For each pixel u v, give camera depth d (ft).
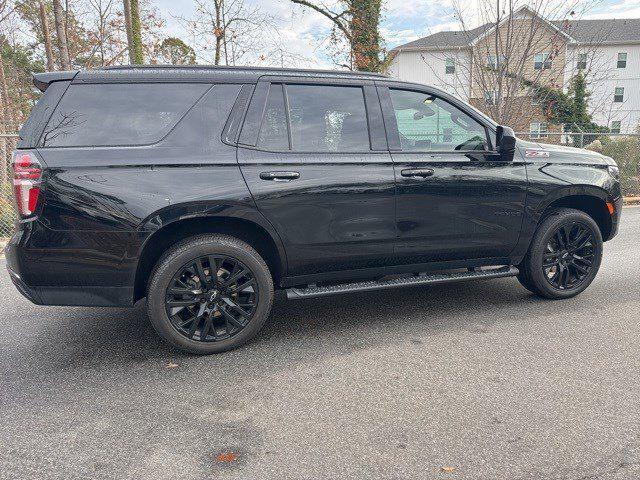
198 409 8.04
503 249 12.53
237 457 6.71
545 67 33.42
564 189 12.71
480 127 12.14
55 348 10.73
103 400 8.39
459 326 11.64
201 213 9.62
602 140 41.11
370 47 45.73
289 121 10.53
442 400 8.15
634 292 14.15
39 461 6.67
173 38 47.37
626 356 9.78
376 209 10.98
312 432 7.29
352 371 9.35
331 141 10.81
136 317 12.71
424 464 6.49
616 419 7.48
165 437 7.23
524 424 7.39
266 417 7.74
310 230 10.54
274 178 10.11
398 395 8.36
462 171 11.64
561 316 12.20
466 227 11.89
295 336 11.23
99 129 9.32
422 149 11.54
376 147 11.10
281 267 10.69
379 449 6.83
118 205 9.20
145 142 9.48
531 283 13.33
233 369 9.56
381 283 11.48
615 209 13.64
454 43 61.46
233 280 10.25
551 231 12.84
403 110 11.57
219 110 10.02
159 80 9.81
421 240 11.56
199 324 10.37
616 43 106.83
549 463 6.47
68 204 9.03
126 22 35.40
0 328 11.98
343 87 11.12
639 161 39.81
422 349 10.33
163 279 9.68
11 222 24.49
